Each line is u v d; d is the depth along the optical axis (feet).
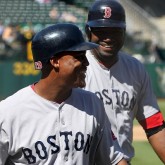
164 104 178.70
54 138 31.99
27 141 31.68
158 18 296.30
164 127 46.91
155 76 197.88
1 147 31.91
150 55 233.35
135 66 46.14
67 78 31.81
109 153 34.55
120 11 43.88
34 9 256.52
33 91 32.42
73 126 32.45
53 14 253.65
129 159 45.57
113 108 44.98
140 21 268.82
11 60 200.85
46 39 31.63
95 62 45.24
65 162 32.04
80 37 31.99
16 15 253.65
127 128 45.44
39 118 32.01
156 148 46.73
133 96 45.73
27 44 201.05
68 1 270.67
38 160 31.81
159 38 261.03
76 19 251.19
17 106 31.91
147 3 304.50
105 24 43.45
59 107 32.40
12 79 189.98
